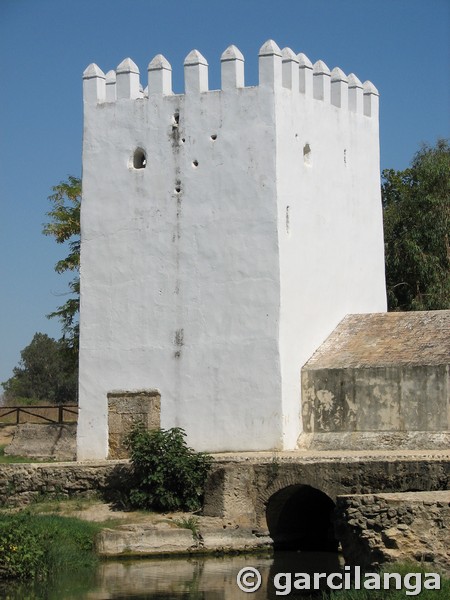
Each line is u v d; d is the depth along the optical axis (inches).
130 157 1440.7
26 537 1106.7
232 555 1211.2
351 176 1530.5
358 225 1542.8
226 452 1362.0
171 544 1190.9
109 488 1310.3
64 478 1327.5
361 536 1009.5
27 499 1336.1
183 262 1403.8
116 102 1451.8
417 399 1302.9
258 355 1355.8
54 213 1862.7
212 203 1391.5
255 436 1350.9
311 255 1424.7
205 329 1386.6
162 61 1428.4
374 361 1346.0
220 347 1376.7
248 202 1373.0
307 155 1435.8
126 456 1418.6
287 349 1362.0
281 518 1264.8
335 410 1354.6
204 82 1414.9
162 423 1402.6
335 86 1517.0
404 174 2048.5
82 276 1457.9
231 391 1366.9
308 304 1412.4
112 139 1451.8
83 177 1464.1
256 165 1371.8
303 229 1411.2
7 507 1333.7
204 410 1380.4
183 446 1299.2
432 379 1295.5
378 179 1604.3
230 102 1386.6
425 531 982.4
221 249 1384.1
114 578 1084.5
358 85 1560.0
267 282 1358.3
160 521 1227.9
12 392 3292.3
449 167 1904.5
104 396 1435.8
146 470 1280.8
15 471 1344.7
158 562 1163.3
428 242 1887.3
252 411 1354.6
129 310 1429.6
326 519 1341.0
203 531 1211.2
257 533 1229.7
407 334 1396.4
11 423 1808.6
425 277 1868.8
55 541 1133.7
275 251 1357.0
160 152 1423.5
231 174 1382.9
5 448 1669.5
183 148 1409.9
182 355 1396.4
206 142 1398.9
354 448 1322.6
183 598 1008.2
